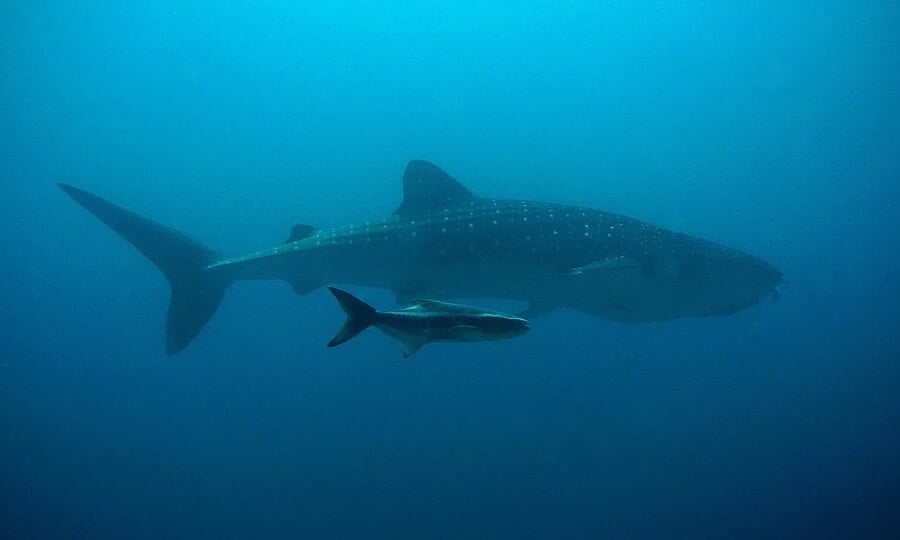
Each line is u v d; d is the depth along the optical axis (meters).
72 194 9.77
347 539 15.76
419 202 9.16
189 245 10.24
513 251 8.74
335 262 9.30
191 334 9.96
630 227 9.01
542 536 15.12
